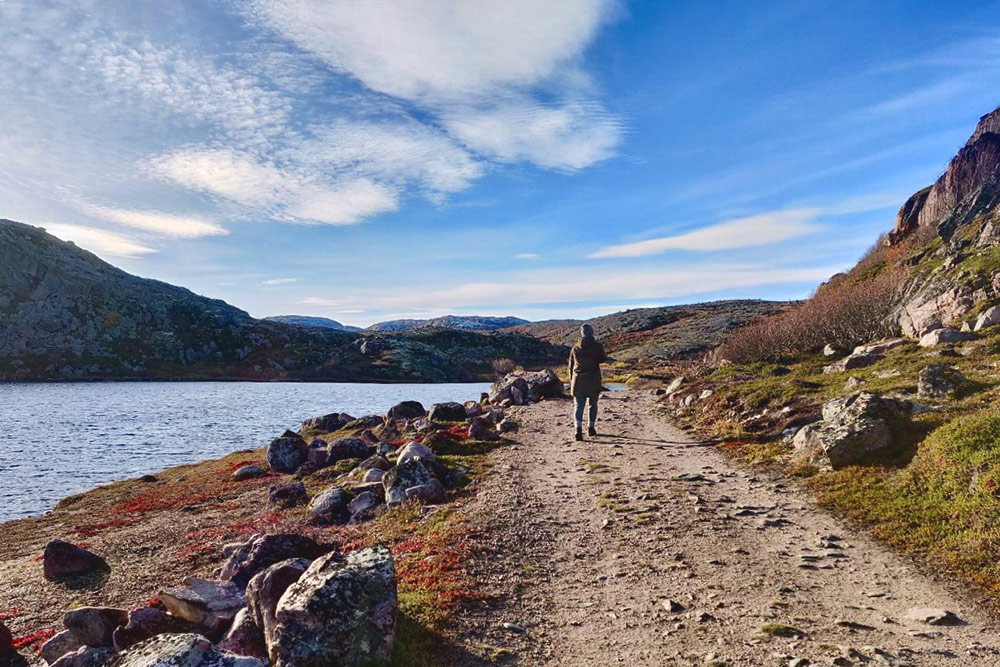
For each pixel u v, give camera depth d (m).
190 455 46.53
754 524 10.30
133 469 40.53
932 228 45.88
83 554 13.83
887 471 11.27
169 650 5.09
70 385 158.12
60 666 6.79
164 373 193.25
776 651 5.96
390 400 105.38
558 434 21.80
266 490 22.39
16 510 29.20
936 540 8.53
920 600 7.01
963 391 13.68
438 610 7.32
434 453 19.66
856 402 13.33
